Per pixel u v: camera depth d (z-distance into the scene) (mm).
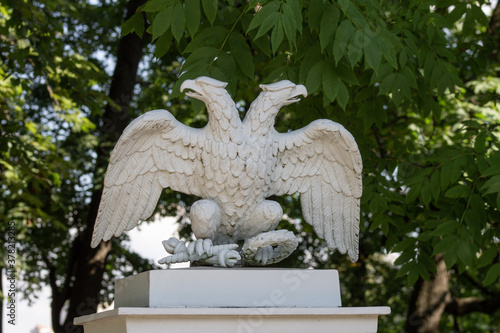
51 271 11867
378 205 5523
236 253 3457
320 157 3766
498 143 5105
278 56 4680
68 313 8672
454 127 8344
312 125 3658
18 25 7188
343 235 3889
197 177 3590
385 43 4184
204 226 3525
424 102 5961
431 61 5461
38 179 8766
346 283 11820
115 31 10820
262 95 3615
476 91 8086
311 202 3822
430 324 9211
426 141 8484
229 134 3518
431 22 5211
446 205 5680
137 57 9039
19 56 7434
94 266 8766
